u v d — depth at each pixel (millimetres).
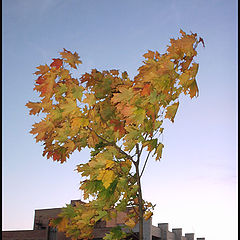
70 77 4117
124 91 3576
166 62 3354
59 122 4160
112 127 4512
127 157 4508
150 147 3992
